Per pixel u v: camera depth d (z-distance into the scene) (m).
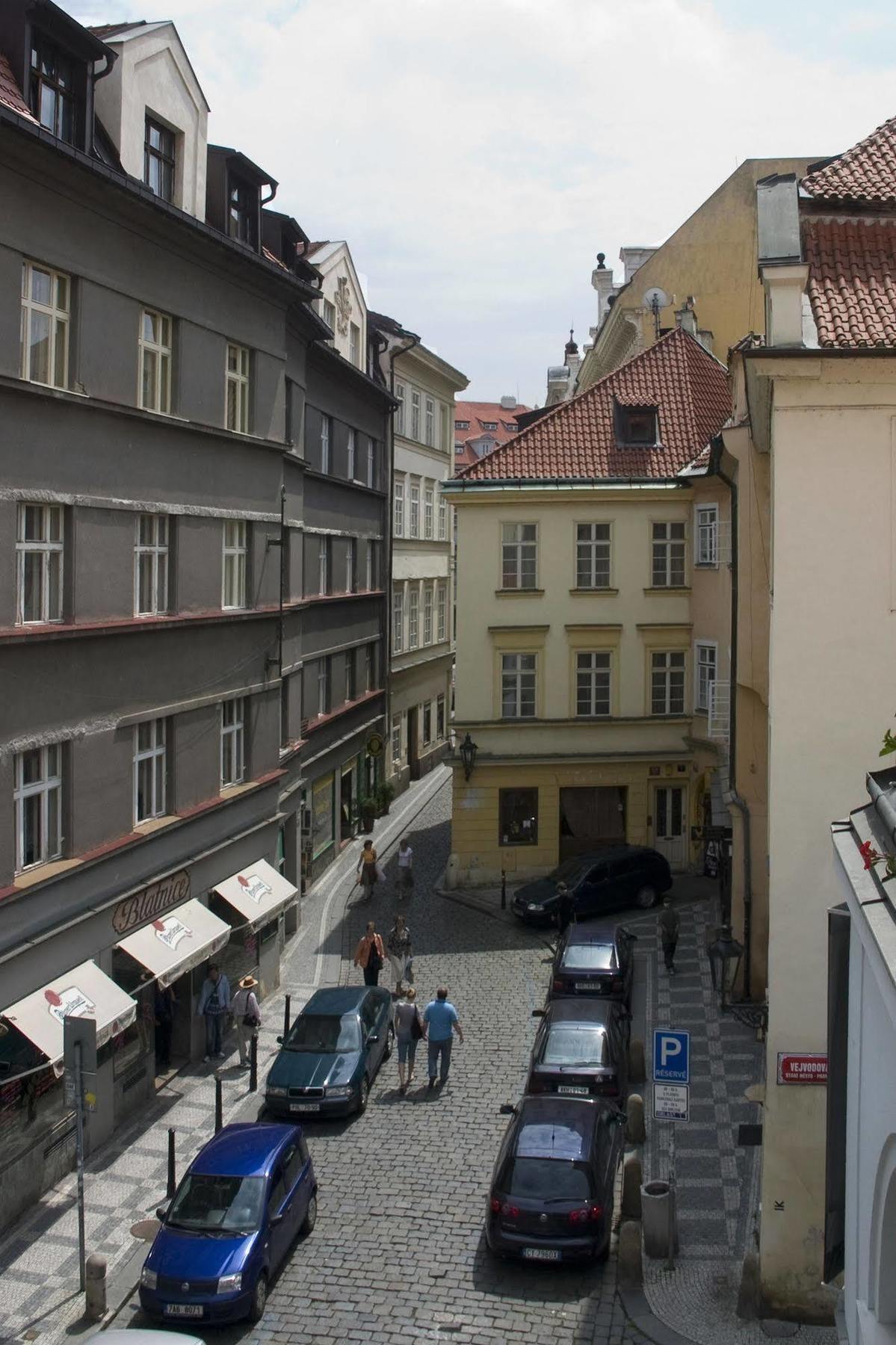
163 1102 20.28
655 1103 15.34
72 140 17.83
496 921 31.14
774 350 13.09
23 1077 16.31
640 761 34.00
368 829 40.28
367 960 25.53
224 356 23.00
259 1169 15.16
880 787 9.75
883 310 13.62
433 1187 17.33
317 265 34.84
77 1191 16.78
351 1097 19.58
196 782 22.30
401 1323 13.99
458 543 33.84
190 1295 13.73
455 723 33.81
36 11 16.67
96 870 18.62
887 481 13.38
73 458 17.94
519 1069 21.70
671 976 26.39
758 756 23.16
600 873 30.91
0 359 16.14
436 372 49.50
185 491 21.56
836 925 10.58
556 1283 14.87
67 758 18.06
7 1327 13.95
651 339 43.28
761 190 14.07
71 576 18.02
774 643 13.60
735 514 23.61
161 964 19.67
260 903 24.03
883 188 14.60
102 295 18.59
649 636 34.00
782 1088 13.80
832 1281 10.55
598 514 33.75
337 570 36.75
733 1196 16.95
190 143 21.83
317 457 33.94
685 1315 14.01
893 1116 7.59
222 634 23.25
